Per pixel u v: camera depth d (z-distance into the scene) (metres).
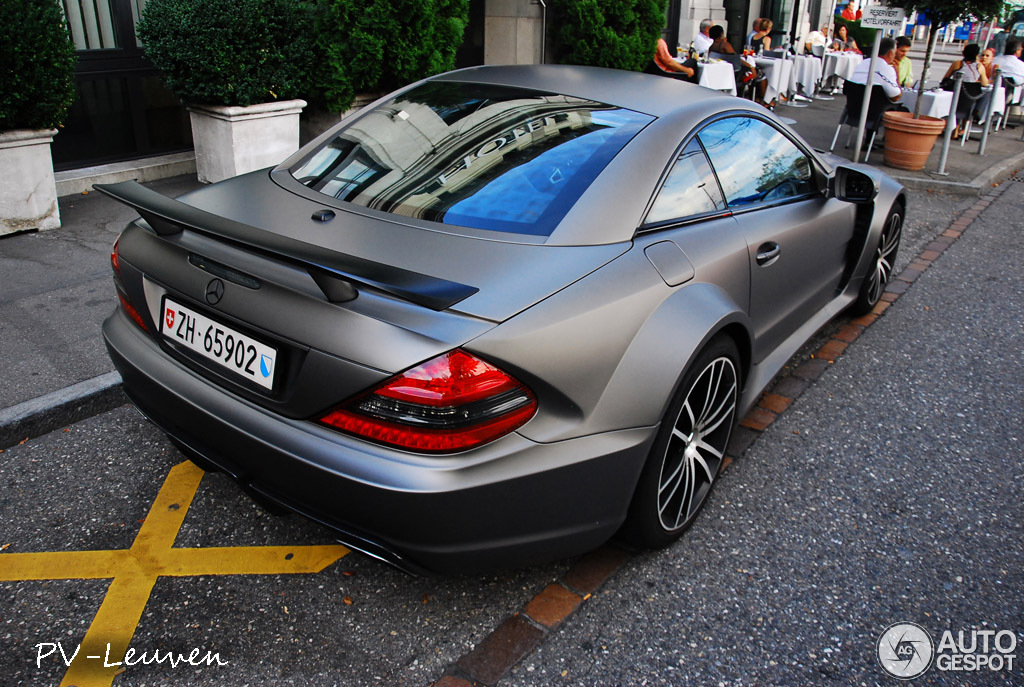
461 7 7.50
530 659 2.24
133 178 6.70
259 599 2.42
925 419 3.73
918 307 5.17
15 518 2.74
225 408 2.15
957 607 2.53
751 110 3.25
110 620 2.31
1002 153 10.89
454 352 1.88
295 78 6.54
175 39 5.96
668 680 2.19
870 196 3.60
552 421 2.06
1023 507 3.08
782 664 2.27
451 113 2.89
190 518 2.78
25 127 5.16
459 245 2.23
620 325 2.19
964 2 9.41
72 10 6.36
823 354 4.39
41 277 4.56
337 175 2.71
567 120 2.73
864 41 19.00
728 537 2.80
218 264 2.15
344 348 1.90
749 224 3.00
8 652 2.18
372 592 2.46
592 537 2.31
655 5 10.71
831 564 2.70
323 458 1.95
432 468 1.90
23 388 3.36
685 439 2.58
